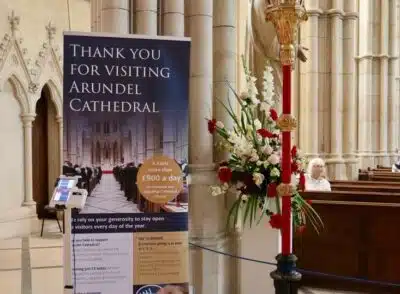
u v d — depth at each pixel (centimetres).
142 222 293
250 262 403
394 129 1413
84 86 284
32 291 484
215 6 420
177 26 403
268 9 238
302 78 929
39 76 909
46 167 1018
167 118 294
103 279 291
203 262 390
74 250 287
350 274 500
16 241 788
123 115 289
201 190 396
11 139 869
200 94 397
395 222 484
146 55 291
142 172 292
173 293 296
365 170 1135
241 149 365
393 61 1391
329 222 502
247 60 448
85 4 1010
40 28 910
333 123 927
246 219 402
